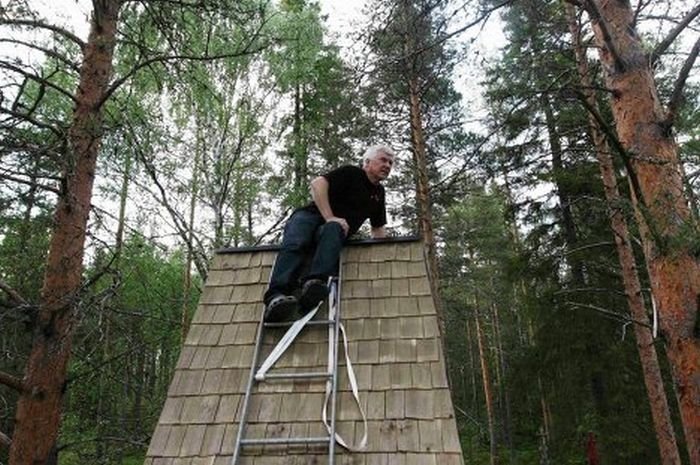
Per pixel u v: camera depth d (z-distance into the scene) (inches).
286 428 118.4
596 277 472.7
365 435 114.6
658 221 156.8
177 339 413.1
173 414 123.6
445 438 112.8
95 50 221.8
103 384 300.0
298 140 442.6
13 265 244.8
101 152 246.4
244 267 161.6
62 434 291.3
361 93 403.2
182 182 362.9
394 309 142.9
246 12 256.4
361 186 166.1
